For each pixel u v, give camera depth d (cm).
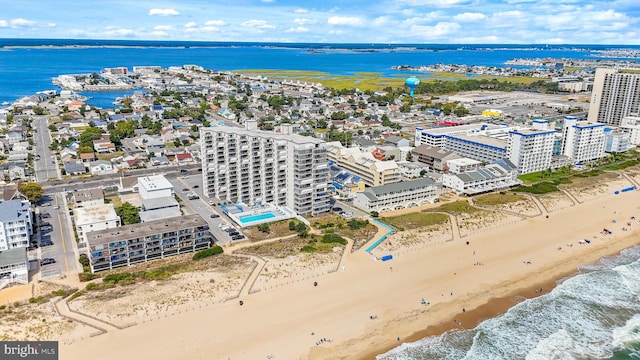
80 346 10938
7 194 18800
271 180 19950
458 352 11269
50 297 12775
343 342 11481
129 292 13012
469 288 14138
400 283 14238
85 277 13825
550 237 17900
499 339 11806
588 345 11762
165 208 18462
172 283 13525
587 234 18250
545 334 12088
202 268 14462
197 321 12038
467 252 16462
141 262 14962
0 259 13638
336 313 12625
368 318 12475
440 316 12700
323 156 18800
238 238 16900
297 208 19050
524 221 19288
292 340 11469
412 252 16275
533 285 14475
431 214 19225
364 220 18375
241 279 13900
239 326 11912
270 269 14538
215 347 11106
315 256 15412
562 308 13225
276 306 12825
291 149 18550
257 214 18912
